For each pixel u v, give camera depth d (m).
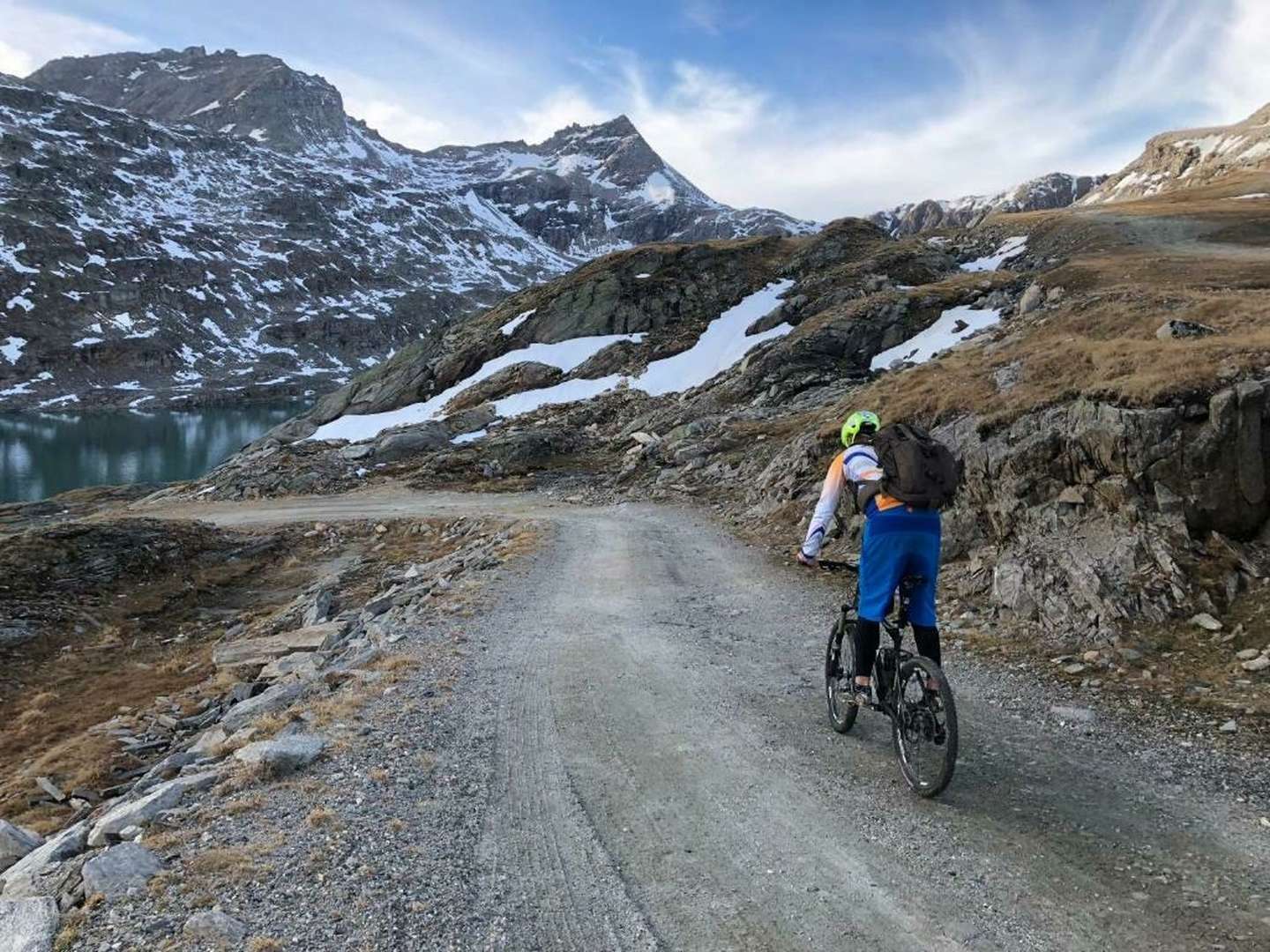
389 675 8.60
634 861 4.59
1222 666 7.70
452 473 41.28
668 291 62.41
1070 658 8.44
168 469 111.19
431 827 5.02
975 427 12.92
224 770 6.05
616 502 30.58
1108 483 10.42
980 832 4.78
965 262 61.00
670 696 7.73
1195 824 4.85
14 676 20.47
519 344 64.19
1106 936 3.72
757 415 37.69
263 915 3.98
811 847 4.69
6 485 100.06
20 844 6.31
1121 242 51.66
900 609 5.48
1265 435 9.48
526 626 11.04
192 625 24.53
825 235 66.12
